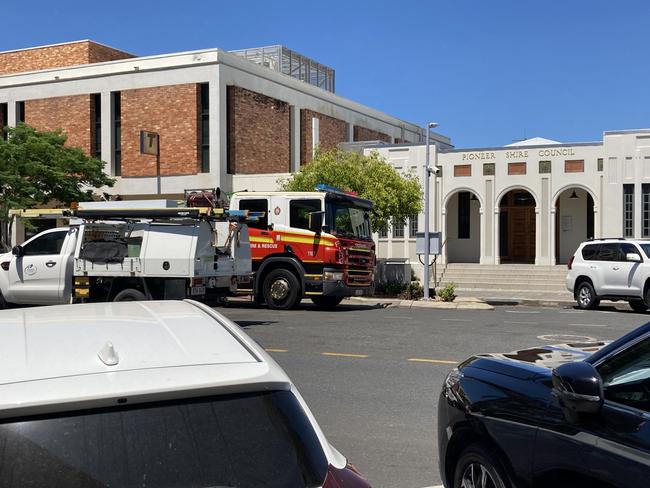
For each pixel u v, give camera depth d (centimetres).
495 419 400
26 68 3262
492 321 1526
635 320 1588
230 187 2791
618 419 321
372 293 2114
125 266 1316
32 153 2397
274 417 250
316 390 834
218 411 243
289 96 3200
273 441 244
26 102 3094
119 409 232
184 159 2797
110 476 220
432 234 2028
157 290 1323
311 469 244
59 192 2453
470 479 429
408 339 1223
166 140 2828
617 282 1855
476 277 2591
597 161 2512
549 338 1241
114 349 264
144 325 307
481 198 2673
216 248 1389
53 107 3038
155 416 234
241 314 1636
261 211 1748
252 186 2764
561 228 2808
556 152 2567
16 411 219
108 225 1337
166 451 229
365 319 1539
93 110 2992
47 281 1427
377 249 2808
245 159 2898
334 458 264
